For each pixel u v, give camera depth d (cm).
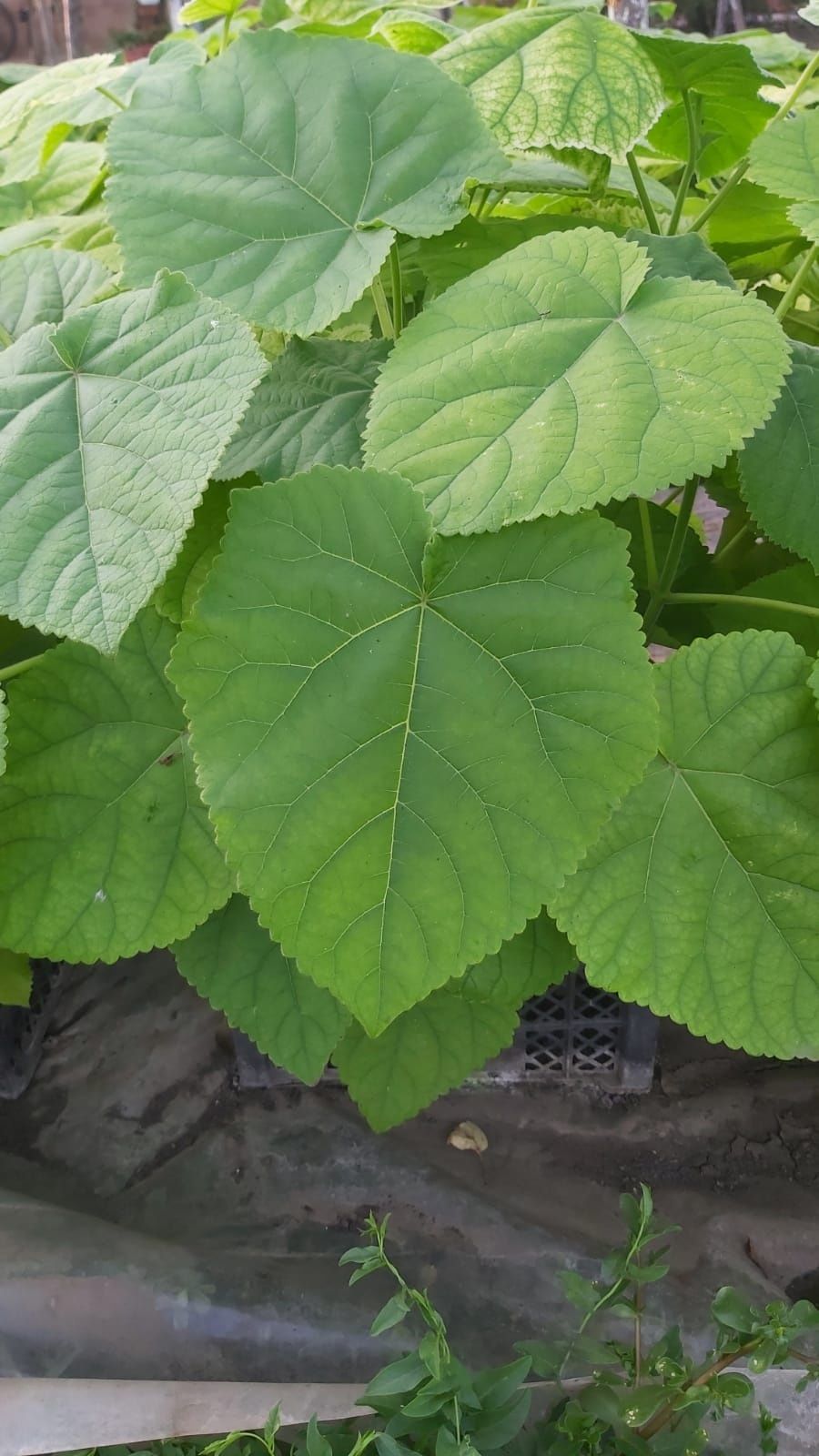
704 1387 68
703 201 105
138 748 72
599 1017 95
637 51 78
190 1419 74
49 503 63
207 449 62
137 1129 96
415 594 64
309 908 62
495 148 74
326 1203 91
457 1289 85
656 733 64
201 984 76
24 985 83
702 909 68
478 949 63
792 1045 68
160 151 75
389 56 76
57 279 84
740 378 64
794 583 84
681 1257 89
